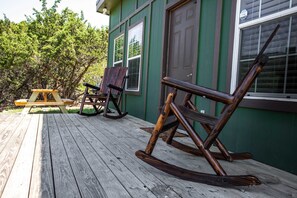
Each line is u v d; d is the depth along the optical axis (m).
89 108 8.23
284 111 1.86
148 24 4.51
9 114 4.96
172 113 1.84
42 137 2.71
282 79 1.94
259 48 2.16
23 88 9.87
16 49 8.80
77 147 2.30
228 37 2.48
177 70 3.63
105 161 1.89
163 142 2.68
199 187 1.46
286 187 1.52
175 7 3.68
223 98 1.54
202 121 1.73
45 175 1.55
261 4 2.14
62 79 10.16
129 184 1.46
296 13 1.85
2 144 2.34
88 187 1.39
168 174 1.64
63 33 9.37
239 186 1.49
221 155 2.09
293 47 1.87
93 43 10.09
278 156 1.92
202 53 2.90
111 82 4.79
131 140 2.69
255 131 2.14
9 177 1.50
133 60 5.30
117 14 6.62
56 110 7.39
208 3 2.82
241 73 2.35
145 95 4.54
